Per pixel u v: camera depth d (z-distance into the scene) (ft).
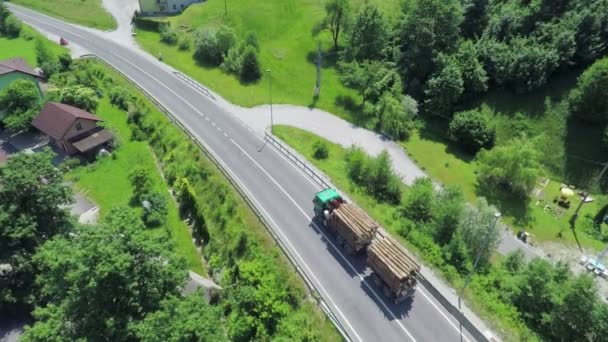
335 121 245.04
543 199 198.18
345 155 206.39
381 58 287.89
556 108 229.04
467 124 224.94
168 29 330.75
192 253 149.79
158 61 303.27
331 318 117.60
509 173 191.31
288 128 230.48
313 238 148.36
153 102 243.40
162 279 104.32
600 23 226.79
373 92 252.83
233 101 254.06
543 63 229.04
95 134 206.28
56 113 207.41
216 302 127.75
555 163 217.15
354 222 134.92
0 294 122.83
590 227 181.37
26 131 222.69
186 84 271.90
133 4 405.59
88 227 114.11
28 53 305.73
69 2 395.96
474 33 276.82
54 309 100.01
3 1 392.68
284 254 140.05
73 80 248.73
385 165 173.27
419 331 116.26
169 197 173.99
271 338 112.78
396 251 124.16
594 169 207.72
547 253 167.22
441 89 245.04
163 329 89.92
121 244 96.73
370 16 278.05
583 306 108.99
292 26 338.95
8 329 127.54
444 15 262.26
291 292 127.54
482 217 139.85
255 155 199.11
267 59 302.86
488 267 137.49
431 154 225.15
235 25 342.03
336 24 305.73
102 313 95.76
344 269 135.74
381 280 126.00
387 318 119.75
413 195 160.76
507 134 233.35
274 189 174.40
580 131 218.79
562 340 112.98
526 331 114.93
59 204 131.85
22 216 118.93
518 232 176.86
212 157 191.93
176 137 206.39
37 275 119.14
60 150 209.46
